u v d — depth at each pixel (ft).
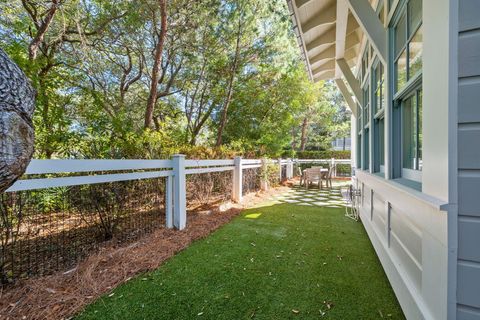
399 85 7.67
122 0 21.94
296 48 28.86
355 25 14.30
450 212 3.73
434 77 4.18
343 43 14.06
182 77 33.96
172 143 18.28
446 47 3.77
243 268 8.42
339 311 6.14
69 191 9.57
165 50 28.37
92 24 23.41
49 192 8.96
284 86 34.88
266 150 33.17
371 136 12.03
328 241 11.16
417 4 6.01
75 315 5.86
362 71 15.93
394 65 7.98
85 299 6.43
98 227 10.32
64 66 21.75
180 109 36.55
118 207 10.89
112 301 6.45
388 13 8.06
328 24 12.80
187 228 12.41
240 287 7.22
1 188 3.20
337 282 7.52
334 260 9.09
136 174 10.05
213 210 16.25
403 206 6.15
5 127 3.05
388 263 7.58
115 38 24.45
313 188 29.63
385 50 8.21
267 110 36.04
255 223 14.08
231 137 34.32
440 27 3.96
